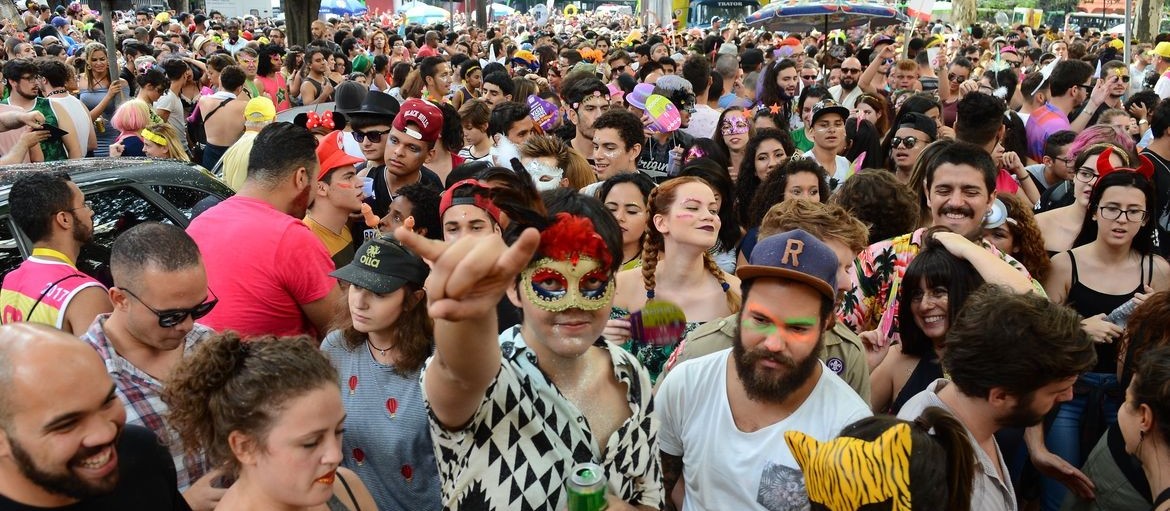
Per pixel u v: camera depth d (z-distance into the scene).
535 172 4.73
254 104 6.21
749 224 4.81
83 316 3.12
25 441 1.78
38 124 5.57
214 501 2.47
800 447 1.94
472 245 1.44
